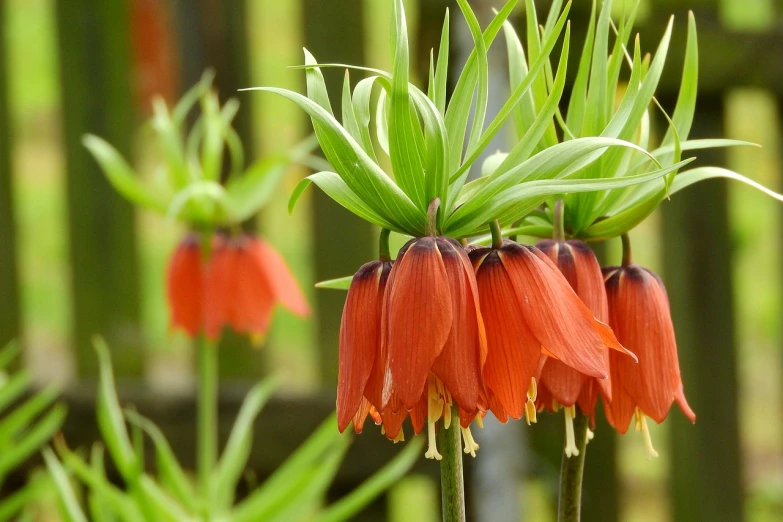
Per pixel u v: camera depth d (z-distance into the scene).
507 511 1.74
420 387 1.15
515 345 1.18
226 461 1.56
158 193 1.79
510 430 1.77
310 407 2.33
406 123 1.17
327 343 2.39
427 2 1.94
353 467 2.30
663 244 2.28
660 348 1.22
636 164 1.22
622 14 1.22
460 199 1.18
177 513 1.49
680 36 2.11
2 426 1.47
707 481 2.28
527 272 1.18
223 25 2.38
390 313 1.16
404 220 1.18
